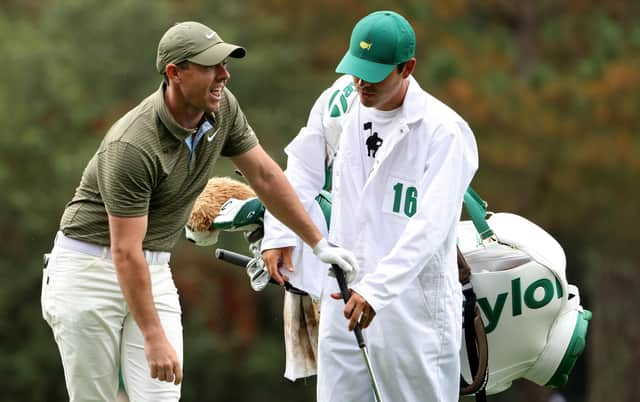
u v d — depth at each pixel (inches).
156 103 595.2
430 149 636.7
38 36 3078.2
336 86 711.7
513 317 706.2
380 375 665.6
